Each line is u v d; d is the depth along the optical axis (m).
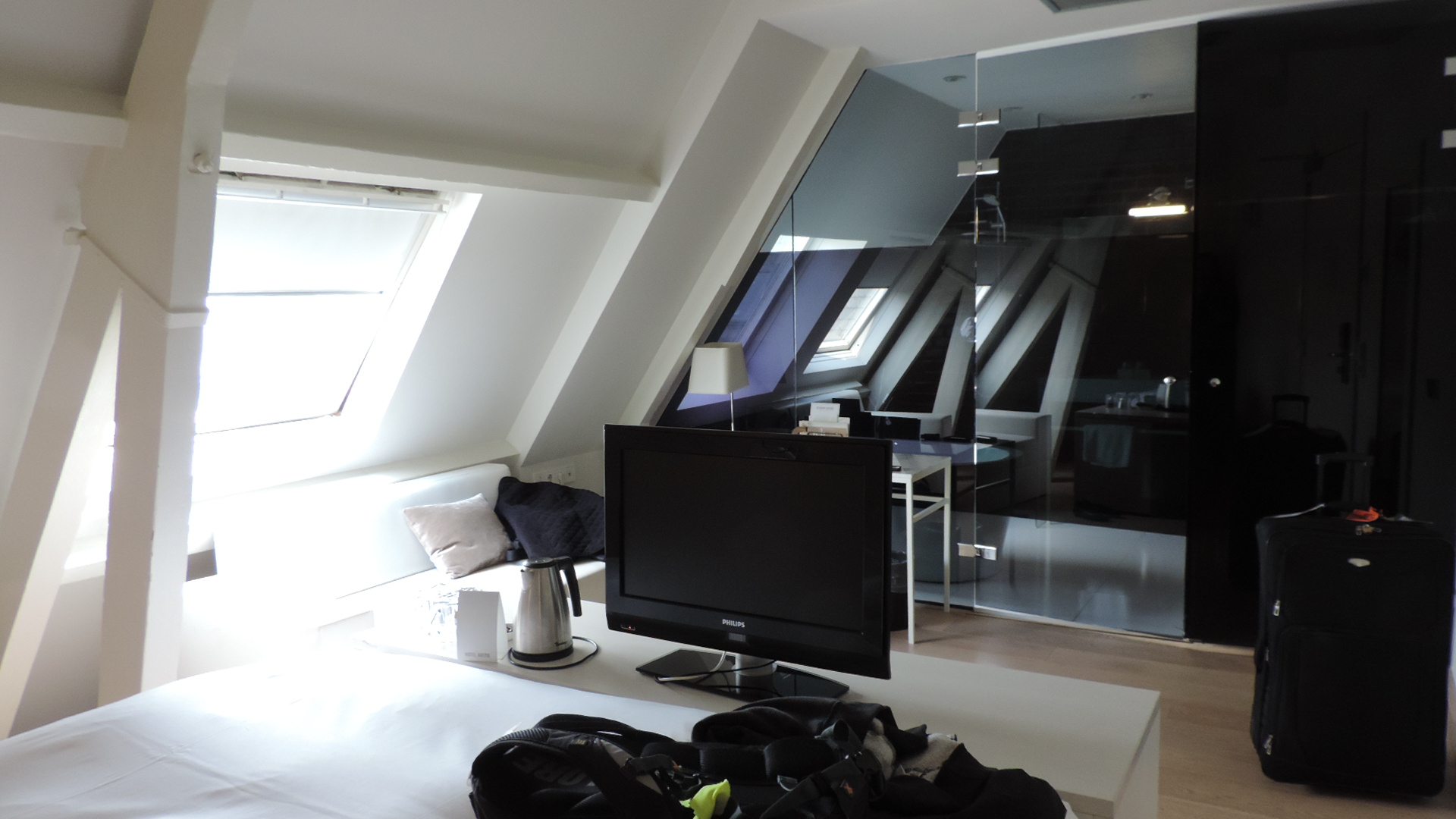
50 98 2.10
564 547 3.91
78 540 3.08
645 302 4.32
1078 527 4.04
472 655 1.99
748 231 4.41
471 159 3.00
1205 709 3.23
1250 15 3.46
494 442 4.45
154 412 2.34
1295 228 3.49
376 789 1.43
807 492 1.72
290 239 3.02
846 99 4.26
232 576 3.12
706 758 1.34
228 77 2.12
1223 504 3.72
